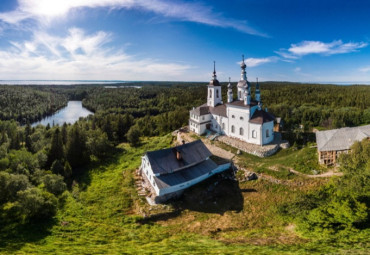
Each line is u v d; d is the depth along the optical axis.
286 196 40.97
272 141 60.31
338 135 50.97
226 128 66.88
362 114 109.06
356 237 26.48
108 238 33.59
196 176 47.94
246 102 60.25
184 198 44.16
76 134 67.25
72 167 65.25
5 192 40.72
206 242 30.83
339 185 33.91
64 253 28.11
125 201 44.53
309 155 51.22
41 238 33.06
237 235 32.88
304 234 29.86
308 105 140.75
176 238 33.06
